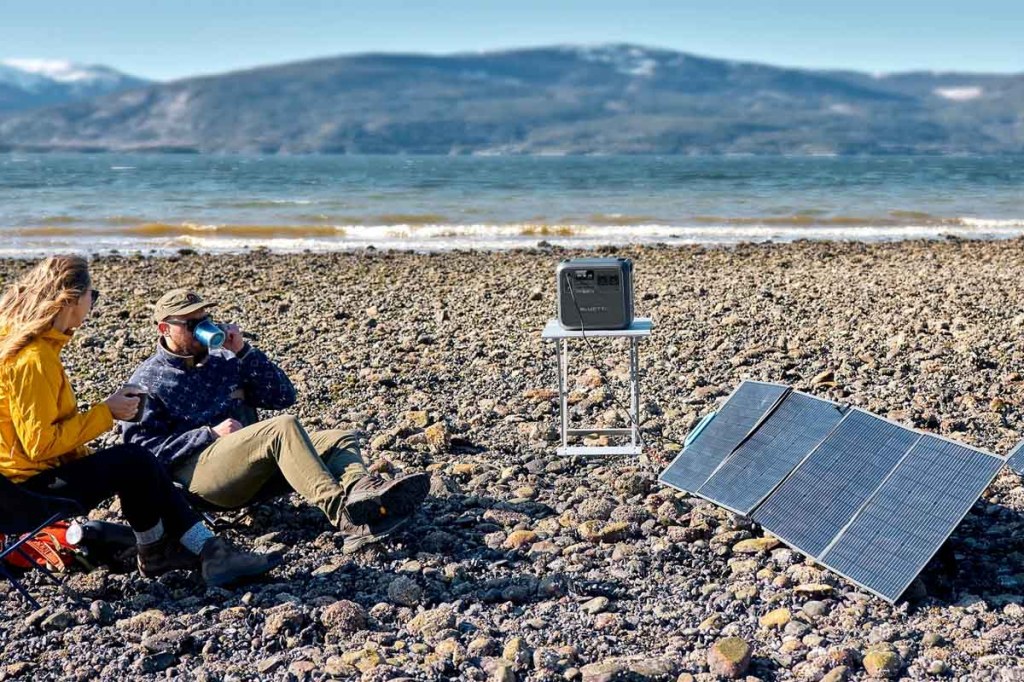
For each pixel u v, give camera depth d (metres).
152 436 5.75
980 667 4.24
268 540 5.77
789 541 5.45
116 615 4.91
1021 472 5.20
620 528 5.74
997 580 5.11
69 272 4.81
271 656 4.46
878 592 4.87
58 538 5.38
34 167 121.38
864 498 5.37
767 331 11.45
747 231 27.97
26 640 4.65
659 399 8.75
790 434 6.07
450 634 4.59
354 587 5.18
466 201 40.19
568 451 7.27
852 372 9.38
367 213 33.72
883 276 16.89
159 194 46.81
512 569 5.37
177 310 5.66
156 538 5.19
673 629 4.73
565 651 4.43
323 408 8.80
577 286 6.99
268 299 15.19
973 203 39.56
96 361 10.76
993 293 14.38
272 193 47.19
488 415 8.41
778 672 4.30
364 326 12.62
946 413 8.10
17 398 4.66
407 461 7.23
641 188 53.12
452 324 12.62
